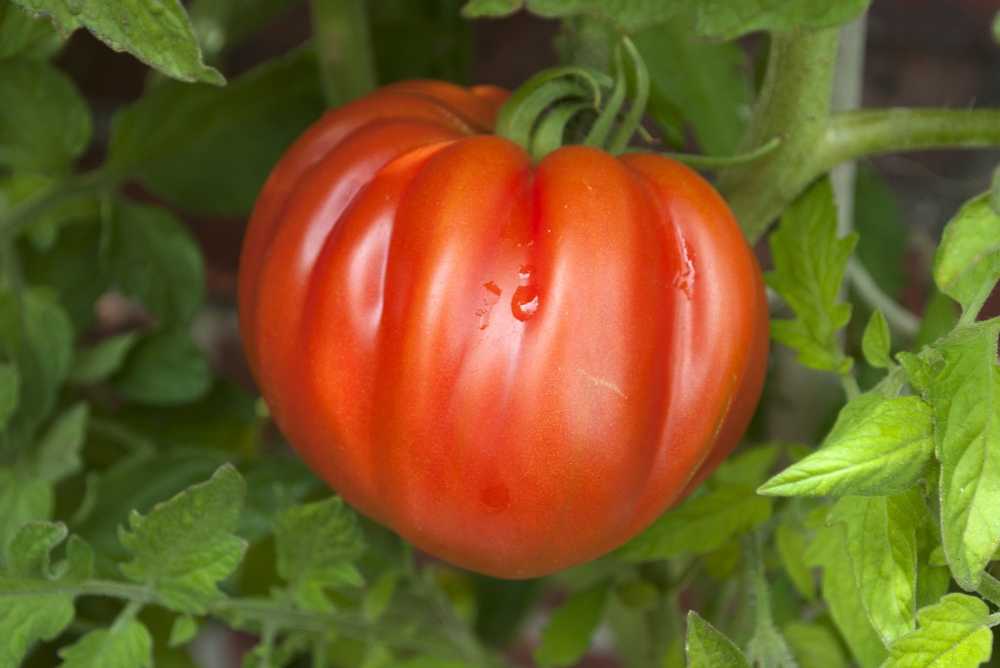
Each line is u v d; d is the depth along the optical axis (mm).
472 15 531
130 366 694
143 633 578
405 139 566
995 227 534
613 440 536
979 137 570
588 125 585
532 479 536
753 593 610
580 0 529
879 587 525
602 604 678
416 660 656
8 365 649
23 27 566
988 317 597
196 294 689
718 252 549
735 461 632
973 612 512
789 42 570
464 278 534
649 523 562
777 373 661
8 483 664
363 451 552
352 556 607
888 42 950
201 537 571
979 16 936
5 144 672
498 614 771
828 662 617
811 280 586
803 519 597
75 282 701
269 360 564
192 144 679
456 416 534
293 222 562
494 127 588
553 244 533
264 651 614
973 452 502
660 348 540
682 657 658
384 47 713
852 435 508
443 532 551
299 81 680
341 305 547
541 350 530
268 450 819
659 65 669
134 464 655
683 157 575
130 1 505
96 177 676
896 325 677
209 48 717
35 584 567
